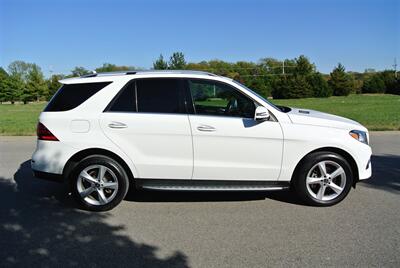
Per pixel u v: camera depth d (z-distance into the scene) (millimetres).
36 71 82000
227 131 4719
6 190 5852
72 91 4910
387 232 4090
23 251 3744
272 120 4797
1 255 3662
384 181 6125
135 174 4840
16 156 8570
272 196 5430
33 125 16828
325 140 4801
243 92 4832
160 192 5645
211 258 3559
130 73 4977
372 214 4637
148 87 4852
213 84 4836
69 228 4328
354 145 4875
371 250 3668
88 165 4824
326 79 67312
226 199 5316
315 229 4199
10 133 12578
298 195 4973
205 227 4312
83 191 4875
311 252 3645
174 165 4773
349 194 5445
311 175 4930
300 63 67562
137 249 3770
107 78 4910
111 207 4867
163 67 61188
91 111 4809
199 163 4777
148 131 4734
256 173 4824
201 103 4816
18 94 73500
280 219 4520
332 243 3834
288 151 4789
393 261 3447
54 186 6070
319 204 4934
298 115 4938
